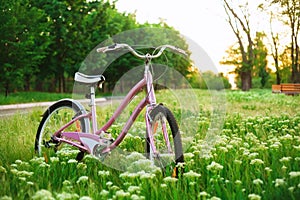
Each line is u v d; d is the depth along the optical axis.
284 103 14.09
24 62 24.45
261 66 58.03
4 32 23.31
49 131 5.39
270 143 5.38
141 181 3.90
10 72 23.62
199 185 3.83
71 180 3.92
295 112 10.16
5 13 23.45
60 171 4.33
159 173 4.18
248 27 40.88
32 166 4.42
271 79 58.84
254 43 46.75
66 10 33.50
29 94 27.83
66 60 33.25
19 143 5.76
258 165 4.21
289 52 45.16
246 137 5.88
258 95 21.98
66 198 3.13
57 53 32.97
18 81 24.73
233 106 12.91
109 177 4.23
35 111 9.87
